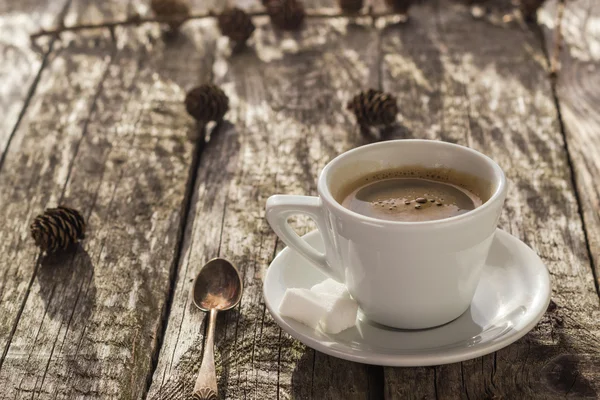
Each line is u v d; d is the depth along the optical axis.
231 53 1.04
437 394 0.60
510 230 0.73
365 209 0.62
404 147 0.65
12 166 0.85
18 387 0.62
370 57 1.02
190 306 0.67
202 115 0.88
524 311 0.61
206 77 0.99
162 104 0.94
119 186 0.81
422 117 0.89
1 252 0.74
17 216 0.78
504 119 0.88
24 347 0.65
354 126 0.88
